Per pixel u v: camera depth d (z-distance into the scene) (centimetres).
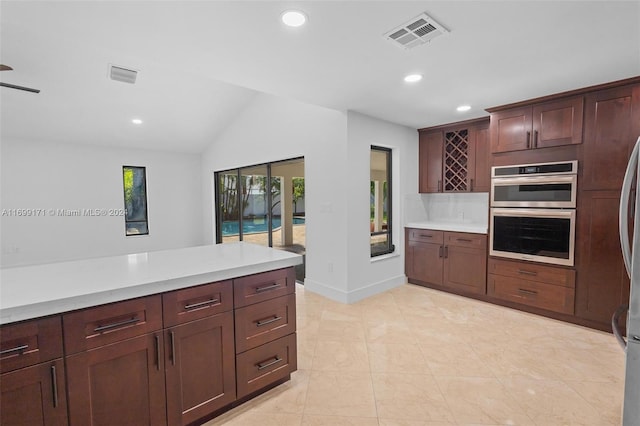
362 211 382
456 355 250
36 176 530
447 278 400
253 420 179
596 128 280
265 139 496
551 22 176
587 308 292
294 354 214
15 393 121
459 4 159
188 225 700
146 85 436
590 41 198
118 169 609
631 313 124
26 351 122
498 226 348
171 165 672
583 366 232
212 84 462
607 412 184
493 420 178
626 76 255
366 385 212
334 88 284
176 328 161
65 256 560
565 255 301
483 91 292
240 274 183
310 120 409
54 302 126
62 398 130
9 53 329
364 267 387
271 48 205
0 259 505
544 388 207
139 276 161
